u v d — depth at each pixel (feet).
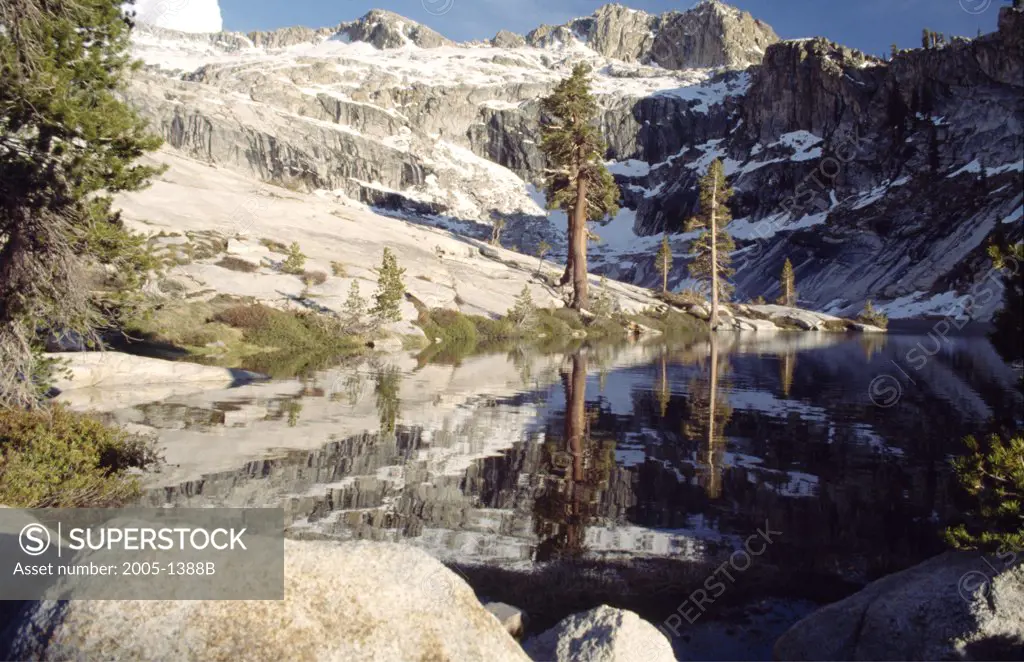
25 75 30.30
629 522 25.73
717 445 40.22
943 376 81.20
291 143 547.90
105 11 33.09
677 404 56.29
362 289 123.03
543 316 156.56
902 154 472.03
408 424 43.45
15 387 30.19
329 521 24.14
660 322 193.26
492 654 9.64
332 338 102.99
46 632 8.54
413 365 82.38
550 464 34.45
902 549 23.41
